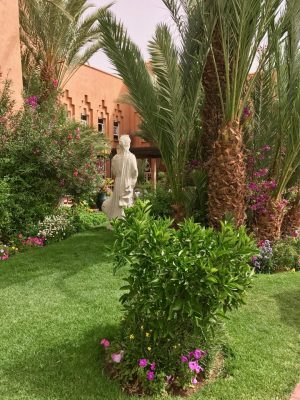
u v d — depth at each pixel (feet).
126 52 20.61
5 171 25.73
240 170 20.76
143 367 8.98
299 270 21.16
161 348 9.21
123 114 71.41
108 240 24.67
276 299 15.34
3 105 27.40
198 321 8.73
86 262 19.53
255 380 9.50
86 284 16.28
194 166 24.82
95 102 63.57
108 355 9.98
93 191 30.83
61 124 29.94
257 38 19.79
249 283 9.17
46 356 10.22
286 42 22.17
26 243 23.73
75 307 13.64
